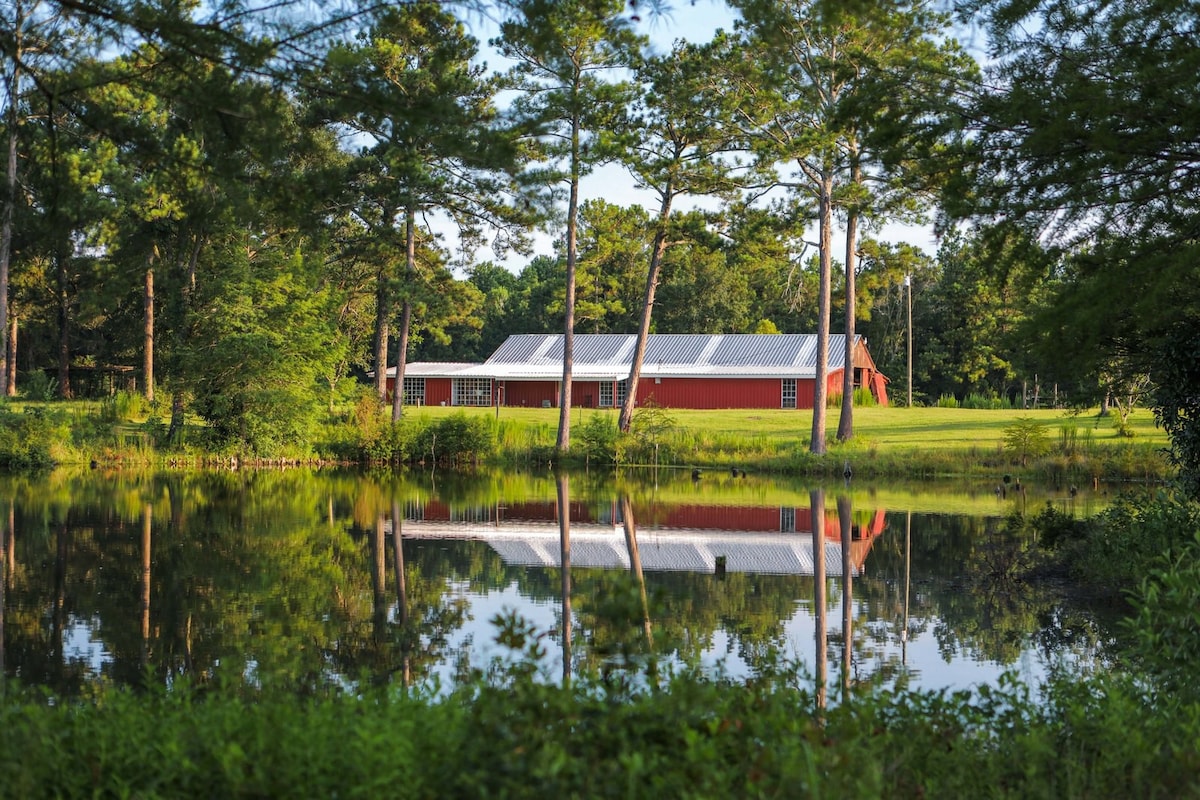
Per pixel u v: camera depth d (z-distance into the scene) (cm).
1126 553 1475
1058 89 1013
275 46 717
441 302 4294
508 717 544
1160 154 1000
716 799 503
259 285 3794
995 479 3403
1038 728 682
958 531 2186
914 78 1081
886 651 1153
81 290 5472
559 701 552
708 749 516
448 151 805
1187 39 981
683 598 1462
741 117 3700
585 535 2159
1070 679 893
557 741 532
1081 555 1636
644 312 4334
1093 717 691
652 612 652
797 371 5928
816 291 7875
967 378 7825
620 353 6556
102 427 3850
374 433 4119
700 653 1129
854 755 566
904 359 8125
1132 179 1041
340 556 1839
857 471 3581
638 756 485
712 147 3850
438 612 1359
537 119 830
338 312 5009
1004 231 1089
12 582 1555
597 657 1062
